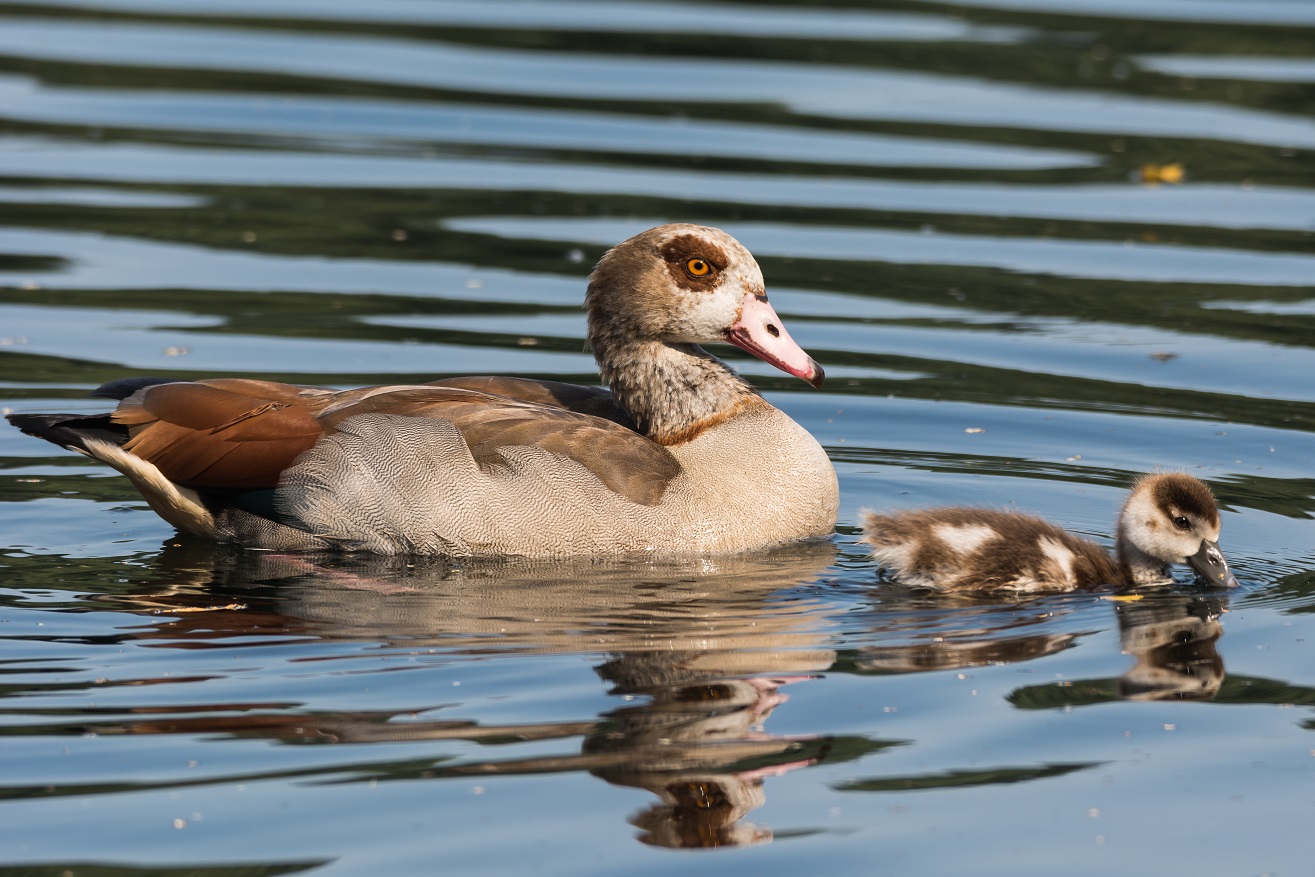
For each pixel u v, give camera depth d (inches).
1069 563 486.9
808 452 538.9
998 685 406.6
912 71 1138.0
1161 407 650.2
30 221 852.6
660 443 546.9
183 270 796.0
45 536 520.4
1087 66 1151.6
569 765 358.3
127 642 425.7
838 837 334.3
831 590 481.4
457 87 1100.5
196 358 683.4
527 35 1224.8
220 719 377.4
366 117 1035.9
